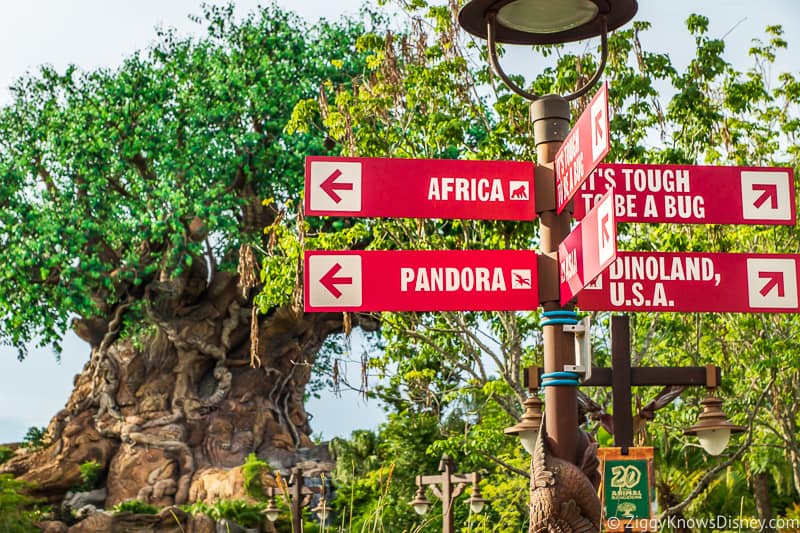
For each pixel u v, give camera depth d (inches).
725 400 792.9
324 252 240.5
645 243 689.6
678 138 719.7
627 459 318.3
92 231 1641.2
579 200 250.1
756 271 250.5
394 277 240.5
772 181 253.3
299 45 1596.9
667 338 767.1
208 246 1711.4
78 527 1453.0
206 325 1752.0
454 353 796.0
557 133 245.6
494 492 904.9
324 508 286.2
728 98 725.9
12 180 1583.4
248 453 1726.1
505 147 708.7
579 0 231.0
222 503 1470.2
